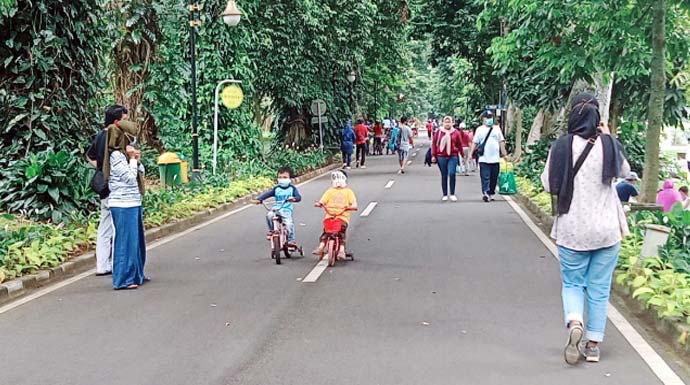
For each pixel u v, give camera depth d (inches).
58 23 585.0
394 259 434.3
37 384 228.4
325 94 1355.8
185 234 550.0
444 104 3412.9
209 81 962.1
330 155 1423.5
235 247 488.1
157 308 322.7
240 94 849.5
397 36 1288.1
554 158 246.5
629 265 349.1
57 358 253.8
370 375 233.5
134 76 852.6
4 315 313.1
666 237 334.3
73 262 414.0
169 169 711.7
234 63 978.1
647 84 760.3
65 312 317.4
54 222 505.0
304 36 1100.5
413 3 1253.1
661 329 278.7
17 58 576.7
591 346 247.4
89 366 245.0
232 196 746.8
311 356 253.1
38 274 375.2
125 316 309.4
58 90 589.9
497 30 1168.2
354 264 420.5
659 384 224.7
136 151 367.9
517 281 371.2
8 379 233.1
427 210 675.4
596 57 511.5
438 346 263.6
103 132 367.2
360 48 1210.0
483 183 748.0
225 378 232.2
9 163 561.0
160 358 252.7
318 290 354.6
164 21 817.5
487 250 462.0
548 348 261.3
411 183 975.6
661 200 547.2
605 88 663.1
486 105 1617.9
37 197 517.7
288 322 297.3
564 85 833.5
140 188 371.2
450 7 1229.1
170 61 859.4
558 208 246.7
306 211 672.4
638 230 406.3
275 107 1248.2
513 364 243.8
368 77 1711.4
